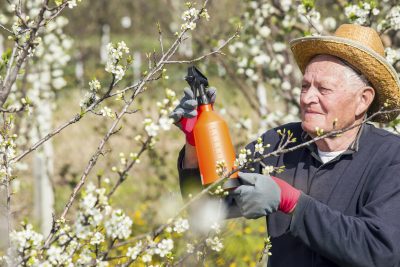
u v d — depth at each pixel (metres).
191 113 4.12
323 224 3.93
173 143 14.98
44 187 10.72
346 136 4.34
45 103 10.69
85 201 3.20
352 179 4.27
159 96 13.79
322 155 4.41
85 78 14.95
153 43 24.62
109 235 3.31
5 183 3.90
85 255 3.42
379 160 4.23
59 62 10.53
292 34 9.80
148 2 22.83
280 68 9.34
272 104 13.47
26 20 4.02
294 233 4.02
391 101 4.44
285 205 3.98
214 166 4.07
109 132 3.93
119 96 4.04
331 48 4.23
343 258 3.92
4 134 4.01
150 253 3.47
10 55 4.25
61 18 10.34
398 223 3.97
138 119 13.12
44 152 10.36
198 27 10.27
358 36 4.42
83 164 14.70
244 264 8.55
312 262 4.32
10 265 3.38
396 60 6.86
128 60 3.95
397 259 3.94
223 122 4.15
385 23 6.63
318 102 4.25
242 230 8.98
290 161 4.59
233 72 9.80
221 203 4.46
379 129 4.48
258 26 9.09
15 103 9.47
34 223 10.55
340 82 4.23
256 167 4.78
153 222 9.69
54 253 3.32
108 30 25.25
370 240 3.90
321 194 4.33
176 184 12.11
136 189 12.21
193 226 4.46
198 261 4.35
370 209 4.03
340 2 8.66
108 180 3.44
